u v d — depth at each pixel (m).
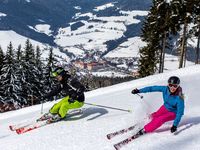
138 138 7.72
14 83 49.12
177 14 44.91
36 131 10.23
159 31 47.16
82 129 9.52
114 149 7.44
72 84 10.52
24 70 50.28
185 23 44.84
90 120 10.52
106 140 8.12
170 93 7.62
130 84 22.03
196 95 12.63
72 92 10.55
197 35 45.81
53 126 10.38
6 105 36.38
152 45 48.56
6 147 9.33
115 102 14.26
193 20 45.19
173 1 44.69
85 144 8.13
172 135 7.66
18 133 10.61
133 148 7.21
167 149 6.95
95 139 8.36
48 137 9.29
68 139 8.78
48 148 8.41
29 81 50.50
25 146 8.95
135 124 8.98
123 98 15.19
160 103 12.38
